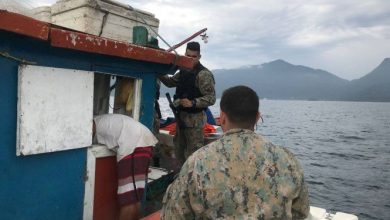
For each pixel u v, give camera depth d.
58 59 3.32
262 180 2.16
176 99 5.66
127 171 3.85
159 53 4.19
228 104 2.32
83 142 3.59
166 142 6.22
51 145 3.29
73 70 3.44
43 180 3.32
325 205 17.86
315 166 29.27
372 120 109.06
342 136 55.84
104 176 3.93
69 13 4.63
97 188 3.86
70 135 3.46
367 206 17.81
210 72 5.54
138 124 4.05
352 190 21.06
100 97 4.57
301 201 2.31
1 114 2.98
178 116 5.61
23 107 3.05
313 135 56.00
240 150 2.22
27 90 3.07
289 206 2.17
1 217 3.07
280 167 2.22
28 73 3.06
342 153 37.28
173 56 4.40
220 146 2.23
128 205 3.85
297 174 2.26
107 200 3.98
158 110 6.12
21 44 3.01
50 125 3.27
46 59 3.22
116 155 4.02
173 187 2.25
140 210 4.14
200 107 5.43
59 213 3.49
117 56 3.69
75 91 3.47
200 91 5.50
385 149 41.19
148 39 4.74
